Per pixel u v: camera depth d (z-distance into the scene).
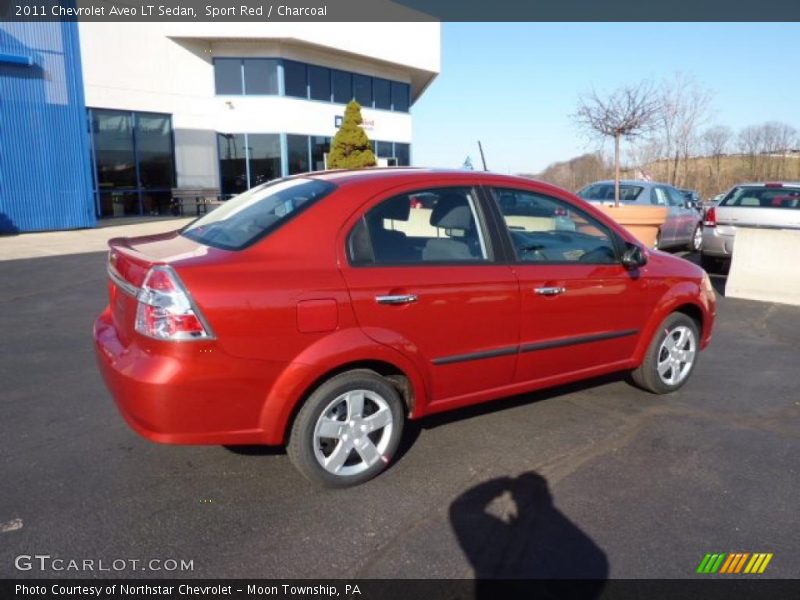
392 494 3.31
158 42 21.09
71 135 15.57
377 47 26.61
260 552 2.79
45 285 8.88
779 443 4.01
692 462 3.73
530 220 4.03
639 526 3.04
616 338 4.41
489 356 3.75
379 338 3.26
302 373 3.06
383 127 28.95
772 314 7.73
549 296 3.95
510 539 2.92
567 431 4.15
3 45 13.98
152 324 2.86
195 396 2.88
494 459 3.73
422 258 3.50
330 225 3.26
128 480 3.41
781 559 2.79
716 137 33.34
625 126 11.86
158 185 21.59
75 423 4.15
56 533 2.90
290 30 22.55
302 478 3.46
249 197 3.93
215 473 3.50
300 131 24.61
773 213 9.98
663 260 4.77
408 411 3.62
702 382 5.18
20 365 5.34
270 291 2.98
